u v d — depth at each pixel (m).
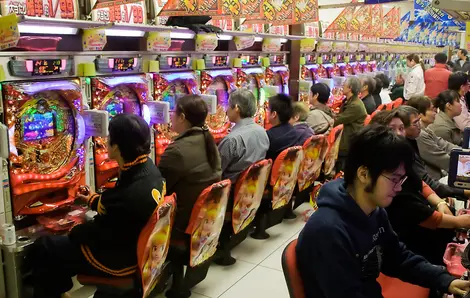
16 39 2.36
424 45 11.76
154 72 3.61
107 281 2.41
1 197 2.51
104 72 3.16
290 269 1.59
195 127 3.03
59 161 2.83
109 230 2.30
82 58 3.00
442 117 4.25
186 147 2.92
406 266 1.86
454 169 2.25
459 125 5.06
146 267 2.33
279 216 4.08
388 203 1.54
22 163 2.60
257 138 3.57
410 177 2.40
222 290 3.28
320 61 6.67
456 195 2.94
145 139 2.31
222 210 2.89
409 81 7.69
